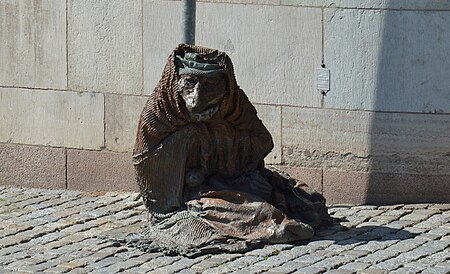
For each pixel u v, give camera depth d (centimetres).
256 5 1255
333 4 1233
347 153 1249
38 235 1155
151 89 1295
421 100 1223
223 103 1120
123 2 1295
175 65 1107
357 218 1193
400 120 1230
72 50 1316
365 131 1241
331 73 1241
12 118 1346
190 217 1110
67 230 1171
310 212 1146
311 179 1264
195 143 1124
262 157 1158
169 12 1281
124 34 1298
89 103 1318
